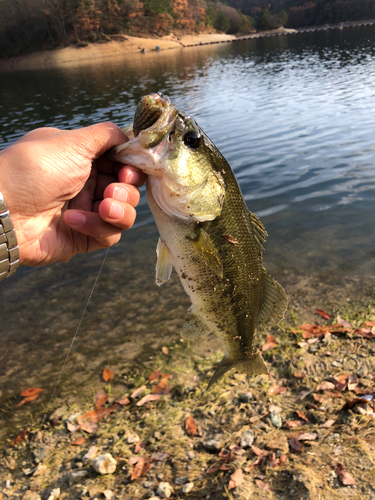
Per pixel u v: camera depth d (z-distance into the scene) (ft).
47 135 1.06
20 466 1.74
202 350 2.38
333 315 2.50
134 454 1.66
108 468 1.58
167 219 1.08
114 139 1.06
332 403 1.67
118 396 2.10
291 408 1.72
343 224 3.74
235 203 1.17
